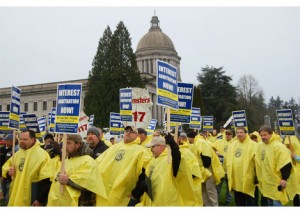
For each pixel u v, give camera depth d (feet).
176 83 19.36
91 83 182.39
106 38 186.70
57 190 16.84
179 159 16.58
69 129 17.44
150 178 17.75
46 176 19.34
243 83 250.98
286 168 23.70
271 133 25.05
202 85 213.05
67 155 17.84
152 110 239.09
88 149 17.62
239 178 27.81
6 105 252.01
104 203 16.67
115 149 20.44
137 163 19.45
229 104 199.00
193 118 42.65
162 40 295.48
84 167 16.62
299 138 43.42
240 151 28.09
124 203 18.95
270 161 24.71
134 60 185.68
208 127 57.31
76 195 16.22
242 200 28.27
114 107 172.14
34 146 20.49
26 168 19.77
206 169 28.43
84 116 40.27
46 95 243.40
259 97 245.04
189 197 17.12
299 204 26.04
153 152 18.22
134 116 32.24
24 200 19.43
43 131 48.96
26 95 248.93
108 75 176.45
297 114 184.85
